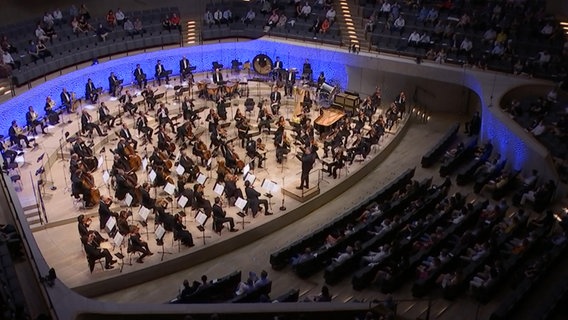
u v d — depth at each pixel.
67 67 32.91
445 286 18.55
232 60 36.44
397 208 23.02
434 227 21.53
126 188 23.84
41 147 27.89
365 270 19.33
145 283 20.56
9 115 28.59
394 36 34.47
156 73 34.59
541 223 21.27
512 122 26.59
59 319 15.14
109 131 29.89
